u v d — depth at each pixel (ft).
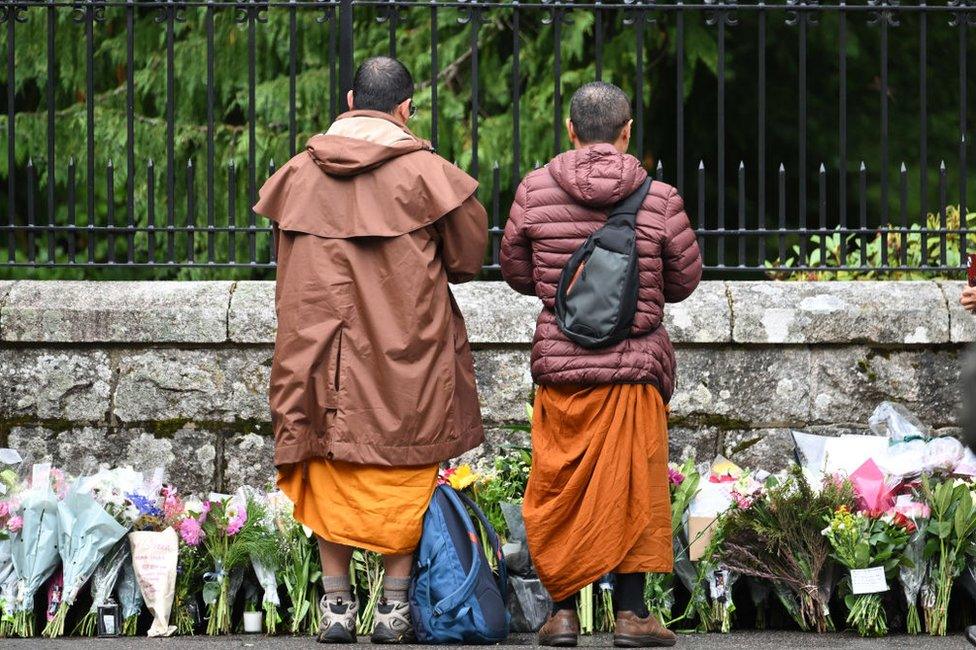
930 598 40.83
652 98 92.22
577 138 37.70
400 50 89.25
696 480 41.96
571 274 36.68
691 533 41.52
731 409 47.50
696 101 98.63
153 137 87.40
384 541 37.37
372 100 38.29
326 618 38.68
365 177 37.29
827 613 40.78
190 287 48.06
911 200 98.32
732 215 101.04
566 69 91.61
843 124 48.85
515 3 48.88
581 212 36.91
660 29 90.79
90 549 40.55
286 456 37.22
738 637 40.32
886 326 47.47
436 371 37.35
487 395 47.39
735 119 99.45
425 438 37.27
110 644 39.04
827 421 47.65
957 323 47.39
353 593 41.22
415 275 37.01
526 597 41.70
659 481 37.22
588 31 89.25
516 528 41.96
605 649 37.45
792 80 99.91
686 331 46.98
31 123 90.22
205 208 86.84
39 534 40.83
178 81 88.94
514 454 44.78
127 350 47.29
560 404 36.99
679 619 41.70
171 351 47.29
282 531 41.63
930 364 47.93
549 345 36.91
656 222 36.78
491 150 85.46
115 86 96.12
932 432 47.85
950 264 52.85
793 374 47.67
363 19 90.22
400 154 37.35
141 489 42.04
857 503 41.06
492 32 89.15
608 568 36.60
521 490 43.42
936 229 48.85
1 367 47.24
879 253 53.47
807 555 40.73
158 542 40.68
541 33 89.66
